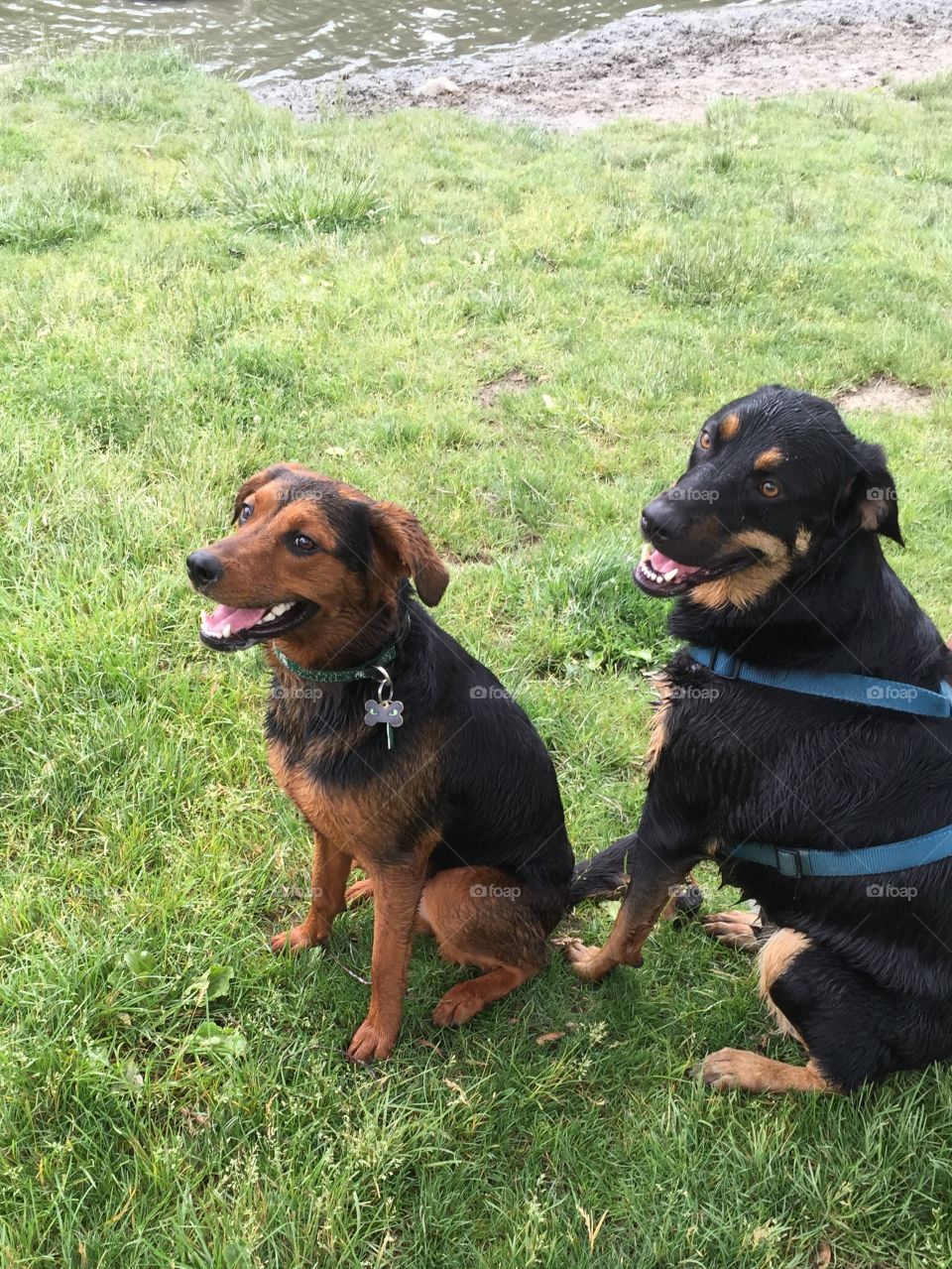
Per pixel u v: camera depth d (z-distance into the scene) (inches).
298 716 40.3
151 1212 35.5
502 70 210.8
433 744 40.3
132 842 47.4
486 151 151.7
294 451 75.4
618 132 169.0
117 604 58.4
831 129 170.4
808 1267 37.6
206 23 233.0
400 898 40.6
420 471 75.5
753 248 113.9
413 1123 38.9
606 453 80.8
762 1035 45.3
